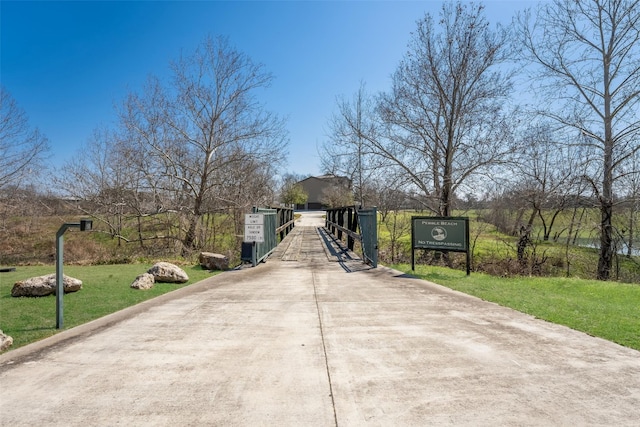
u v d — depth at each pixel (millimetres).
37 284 6207
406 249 16188
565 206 15422
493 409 2525
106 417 2424
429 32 15562
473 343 3873
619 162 14156
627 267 15555
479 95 15055
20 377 3035
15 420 2387
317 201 68188
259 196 18875
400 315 5012
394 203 17328
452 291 6734
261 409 2531
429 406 2566
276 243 14133
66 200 18016
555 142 14906
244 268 9648
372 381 2961
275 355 3529
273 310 5281
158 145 15484
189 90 15531
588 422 2371
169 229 17031
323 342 3902
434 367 3242
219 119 16094
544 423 2359
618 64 14016
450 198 16109
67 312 5164
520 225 16062
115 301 5840
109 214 16453
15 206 19859
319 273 8828
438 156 16078
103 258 13211
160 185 15758
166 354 3559
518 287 7719
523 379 2998
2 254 17312
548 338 4039
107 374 3100
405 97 15938
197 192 16344
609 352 3613
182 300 5918
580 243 17609
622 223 15773
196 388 2844
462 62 15125
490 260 14109
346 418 2416
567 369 3199
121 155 18422
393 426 2320
